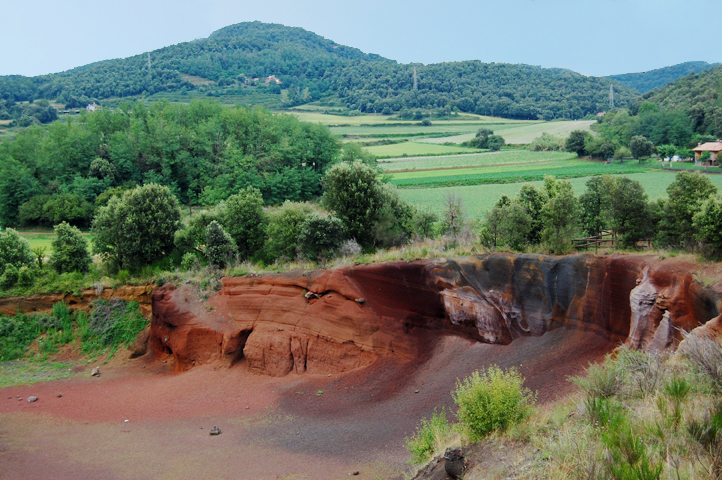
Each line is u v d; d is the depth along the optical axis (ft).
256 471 52.01
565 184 80.53
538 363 62.13
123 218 110.22
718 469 25.35
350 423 63.26
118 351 97.04
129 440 62.69
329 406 69.87
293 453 56.34
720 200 60.03
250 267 97.19
